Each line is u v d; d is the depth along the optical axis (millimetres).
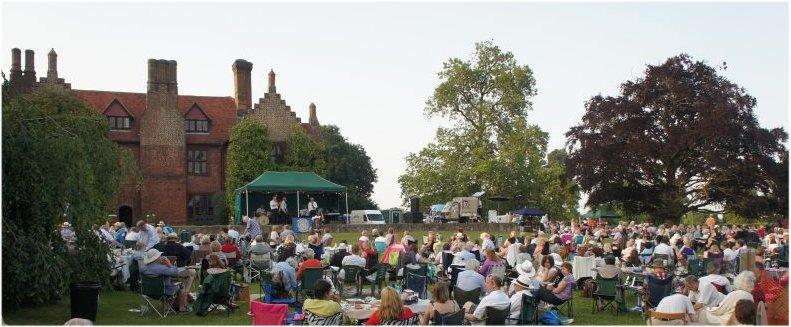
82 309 14242
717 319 12617
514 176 59156
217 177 56656
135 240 23219
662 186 54125
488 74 62562
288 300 15969
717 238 32844
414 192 62500
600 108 54312
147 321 14820
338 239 38562
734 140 50062
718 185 52906
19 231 13922
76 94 50875
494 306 12281
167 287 15547
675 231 35969
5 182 14078
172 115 55469
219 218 54812
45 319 14508
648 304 15805
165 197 54500
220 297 15641
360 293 18453
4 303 14297
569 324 15203
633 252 20156
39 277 13766
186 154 55969
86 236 15898
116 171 17953
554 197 61375
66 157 15055
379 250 26734
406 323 10930
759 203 49969
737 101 51250
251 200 50875
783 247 25906
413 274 16656
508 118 62375
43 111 16234
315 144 57250
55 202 14867
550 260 16156
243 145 54094
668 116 53750
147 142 54500
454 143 61688
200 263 20938
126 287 19344
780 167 49812
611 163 52188
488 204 59562
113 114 54438
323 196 51938
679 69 52875
